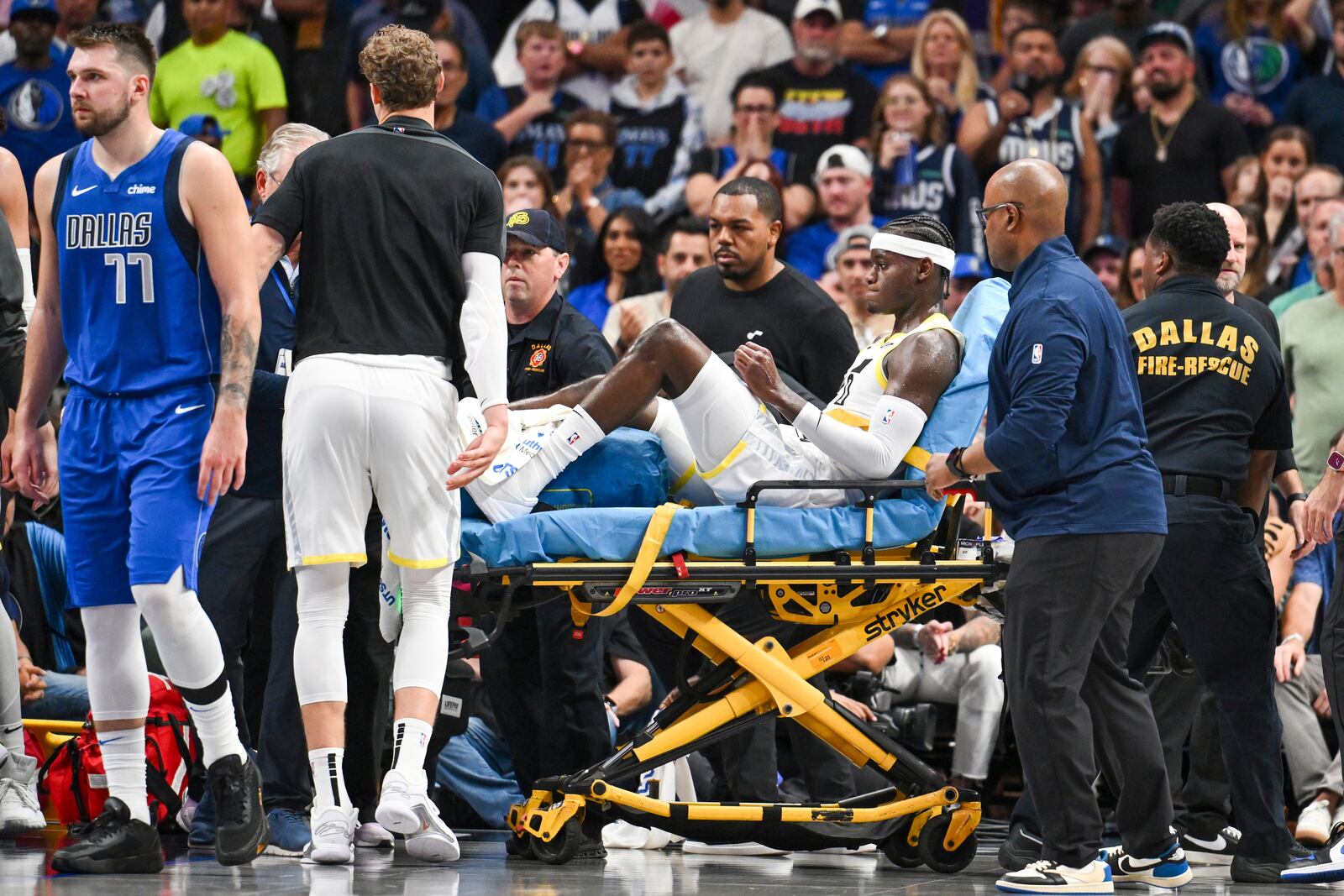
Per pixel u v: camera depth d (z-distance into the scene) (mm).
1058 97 27875
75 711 16750
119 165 11391
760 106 28047
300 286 12062
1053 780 11719
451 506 12062
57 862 11336
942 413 13477
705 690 13531
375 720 14234
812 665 13398
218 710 11820
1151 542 11922
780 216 16812
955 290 24219
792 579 12938
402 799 11555
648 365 13203
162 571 11141
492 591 13008
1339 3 29203
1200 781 16359
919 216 14328
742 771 14797
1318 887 13055
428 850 12180
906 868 13906
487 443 11641
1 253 13555
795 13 29641
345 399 11656
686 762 16047
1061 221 12266
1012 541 13586
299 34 29406
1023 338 11797
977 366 13633
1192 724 16438
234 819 11969
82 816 15102
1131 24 29547
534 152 29516
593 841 13711
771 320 16688
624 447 13531
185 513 11266
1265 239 24312
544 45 29641
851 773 15062
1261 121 29719
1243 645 13336
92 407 11461
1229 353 13570
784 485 12969
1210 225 13859
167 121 27844
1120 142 27734
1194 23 30641
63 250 11500
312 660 11922
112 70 11180
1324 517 13117
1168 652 15844
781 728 18156
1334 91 28656
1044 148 27297
